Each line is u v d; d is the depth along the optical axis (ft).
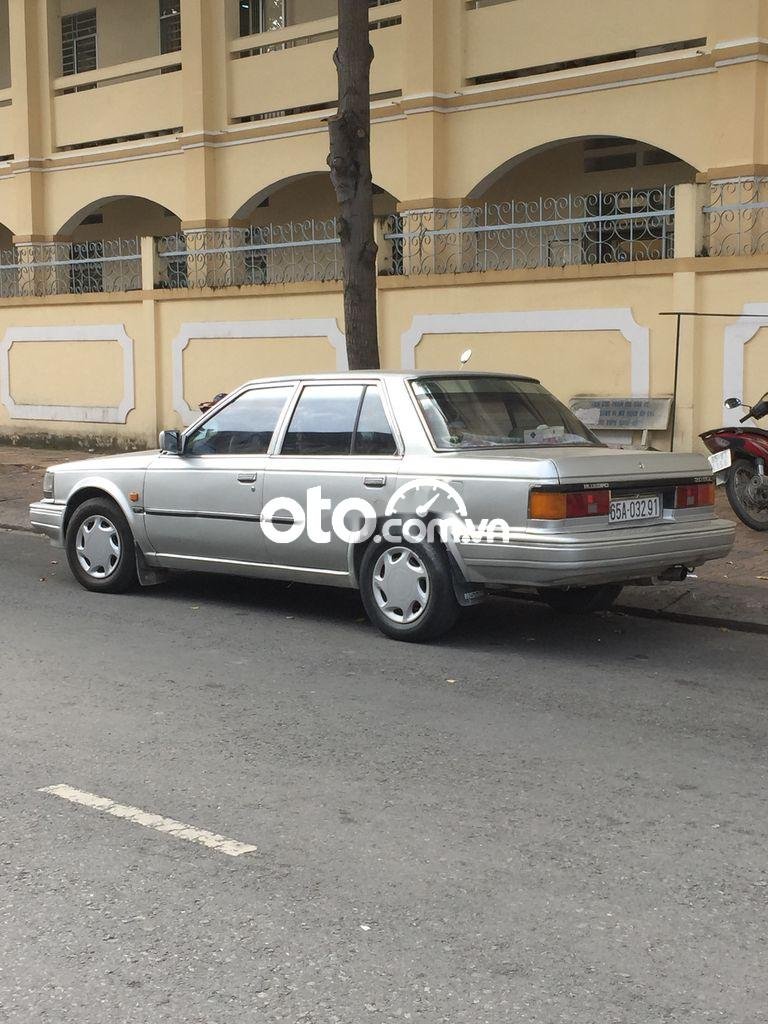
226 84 57.62
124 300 57.57
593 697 20.39
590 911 12.41
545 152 55.36
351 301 35.37
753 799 15.64
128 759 17.20
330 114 53.78
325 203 62.85
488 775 16.51
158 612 27.30
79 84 64.23
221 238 58.54
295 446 25.66
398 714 19.40
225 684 21.24
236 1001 10.72
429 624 23.48
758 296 39.09
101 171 62.95
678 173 51.88
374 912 12.39
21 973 11.23
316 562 25.23
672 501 23.53
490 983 10.98
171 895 12.82
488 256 48.49
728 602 26.78
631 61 44.78
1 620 26.53
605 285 42.42
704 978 11.06
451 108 49.80
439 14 49.29
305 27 55.11
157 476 27.86
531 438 24.73
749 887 12.99
